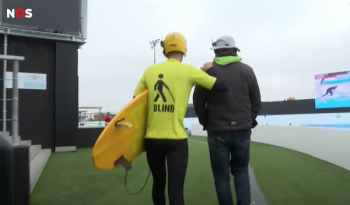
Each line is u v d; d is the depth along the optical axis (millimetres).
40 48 9102
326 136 6672
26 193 3314
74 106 9297
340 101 23844
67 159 7172
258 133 12227
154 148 2336
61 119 9086
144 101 2436
